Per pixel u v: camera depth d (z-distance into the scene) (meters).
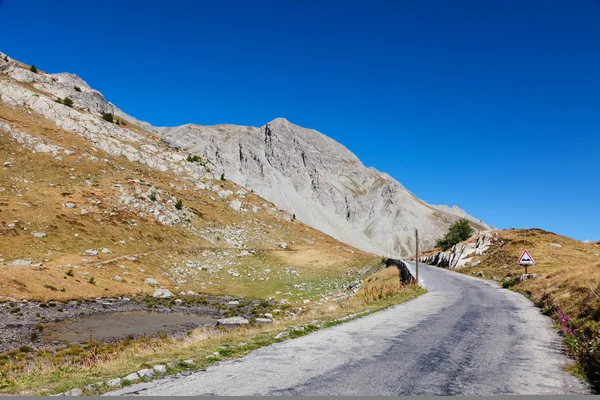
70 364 11.24
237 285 64.06
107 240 67.62
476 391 7.45
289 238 109.62
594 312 13.95
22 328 27.98
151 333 28.83
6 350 22.09
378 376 8.31
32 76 152.25
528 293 29.09
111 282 50.69
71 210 72.38
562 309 17.56
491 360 9.98
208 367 8.99
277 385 7.57
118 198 85.38
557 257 52.31
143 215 84.12
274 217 125.81
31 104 121.38
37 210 67.69
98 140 119.25
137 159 119.81
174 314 38.84
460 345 11.77
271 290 61.62
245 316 38.53
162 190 101.44
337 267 78.94
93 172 95.50
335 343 11.87
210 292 58.69
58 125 119.00
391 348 11.21
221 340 12.78
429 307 21.88
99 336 27.06
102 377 8.29
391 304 23.23
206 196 117.81
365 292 41.25
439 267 76.00
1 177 76.12
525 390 7.57
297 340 12.32
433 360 9.86
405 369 8.94
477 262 62.09
